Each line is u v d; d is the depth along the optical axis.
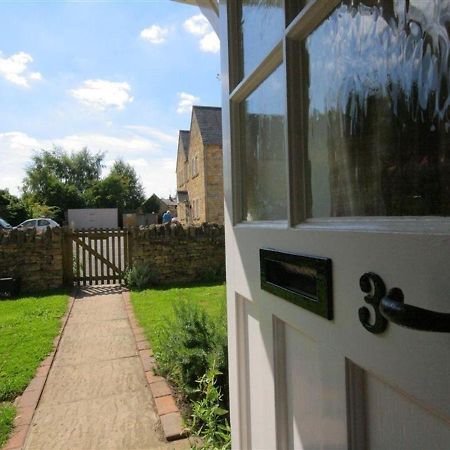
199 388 2.76
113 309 5.94
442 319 0.47
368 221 0.73
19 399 3.03
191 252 8.33
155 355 3.71
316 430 0.90
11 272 7.29
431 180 0.60
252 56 1.32
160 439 2.49
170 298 6.47
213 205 16.72
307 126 0.97
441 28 0.58
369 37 0.76
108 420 2.73
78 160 45.72
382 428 0.67
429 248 0.54
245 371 1.43
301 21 0.93
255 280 1.27
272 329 1.15
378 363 0.66
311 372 0.93
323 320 0.85
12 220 24.34
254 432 1.35
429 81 0.61
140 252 8.06
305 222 0.95
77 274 7.80
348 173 0.82
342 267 0.77
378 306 0.65
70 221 30.27
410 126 0.65
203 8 2.09
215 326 3.16
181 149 24.48
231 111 1.50
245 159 1.45
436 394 0.53
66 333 4.72
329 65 0.89
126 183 40.78
